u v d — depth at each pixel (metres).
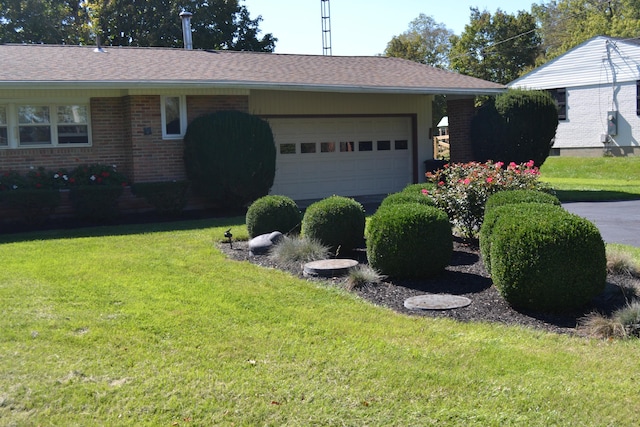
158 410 4.30
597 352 5.24
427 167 19.03
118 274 7.91
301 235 10.27
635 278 7.35
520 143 17.48
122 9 30.48
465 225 9.51
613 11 47.62
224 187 14.20
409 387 4.57
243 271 8.23
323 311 6.45
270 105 16.55
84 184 13.68
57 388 4.59
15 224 12.87
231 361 5.06
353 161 18.14
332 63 19.14
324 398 4.43
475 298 6.89
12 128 13.61
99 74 13.83
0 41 29.44
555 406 4.27
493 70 42.03
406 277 7.66
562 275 6.09
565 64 29.73
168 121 14.60
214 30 31.66
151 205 14.32
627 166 25.33
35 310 6.32
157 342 5.46
